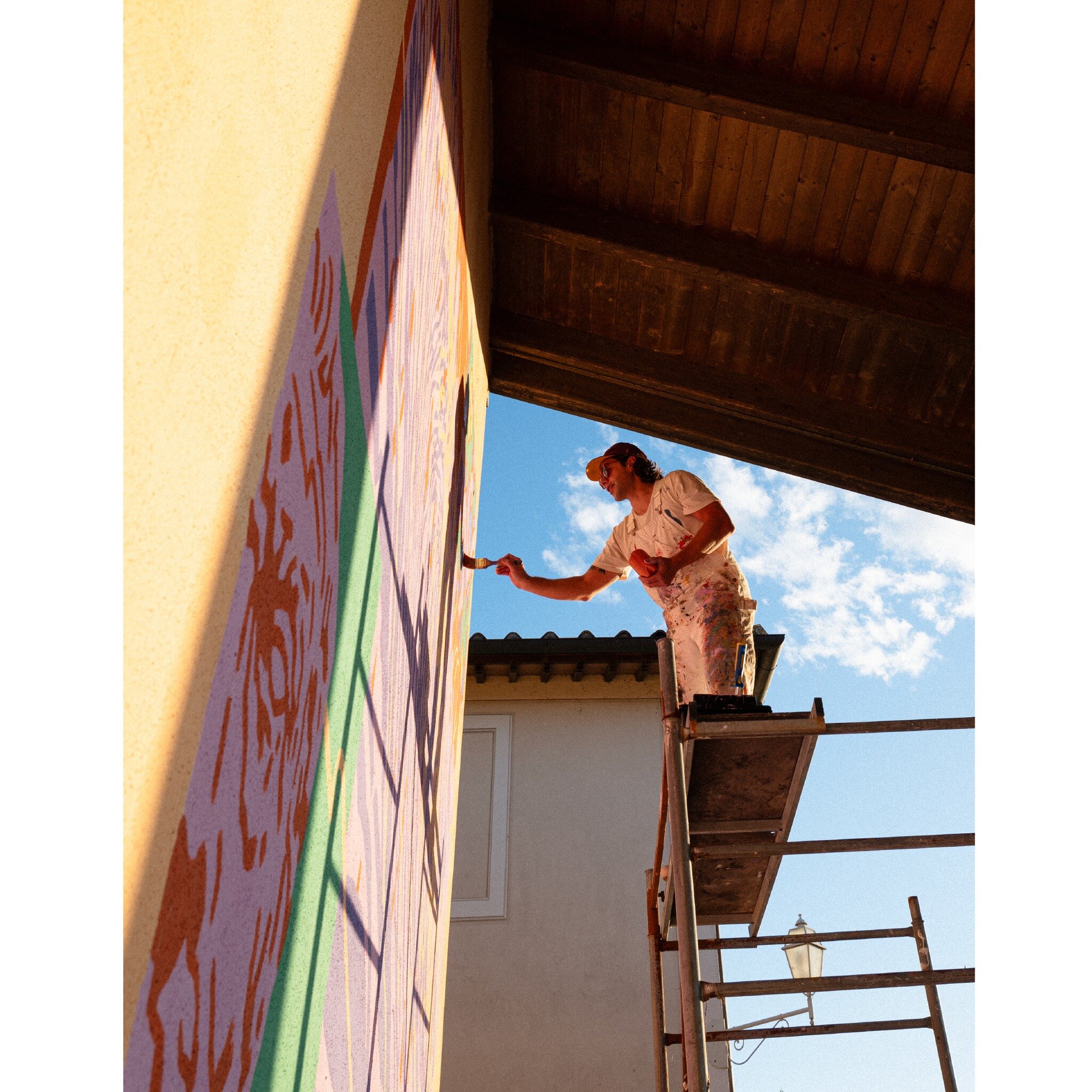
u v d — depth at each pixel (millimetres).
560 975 7812
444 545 3104
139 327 713
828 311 4617
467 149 3584
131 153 709
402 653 2080
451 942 7961
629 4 4062
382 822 1829
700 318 5062
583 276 5074
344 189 1384
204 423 831
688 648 3445
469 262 3861
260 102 988
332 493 1286
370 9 1604
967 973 2621
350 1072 1544
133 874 680
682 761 2719
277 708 1022
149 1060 692
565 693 8945
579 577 3904
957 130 3986
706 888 3885
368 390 1573
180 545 776
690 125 4375
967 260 4426
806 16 3926
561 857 8289
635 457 3855
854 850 2830
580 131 4531
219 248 869
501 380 5465
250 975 932
